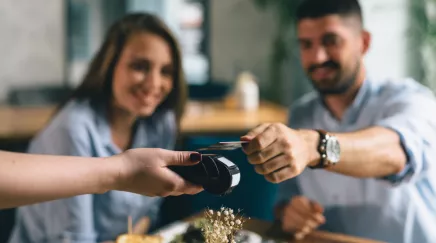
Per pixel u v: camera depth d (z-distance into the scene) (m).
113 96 1.55
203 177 0.78
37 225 1.40
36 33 5.05
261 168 0.89
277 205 1.62
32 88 4.83
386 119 1.25
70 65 5.14
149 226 1.73
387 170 1.09
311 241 1.34
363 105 1.55
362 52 1.55
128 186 0.77
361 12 1.51
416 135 1.16
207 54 5.54
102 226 1.53
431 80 4.29
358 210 1.55
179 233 1.34
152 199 1.69
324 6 1.45
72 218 1.34
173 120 1.73
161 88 1.54
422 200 1.49
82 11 5.08
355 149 1.02
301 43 1.54
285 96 5.24
